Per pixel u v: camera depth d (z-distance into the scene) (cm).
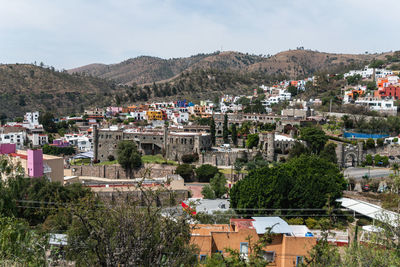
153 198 3275
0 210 4722
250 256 3741
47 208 6194
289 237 4709
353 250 3725
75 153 17112
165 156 13450
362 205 7638
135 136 13788
